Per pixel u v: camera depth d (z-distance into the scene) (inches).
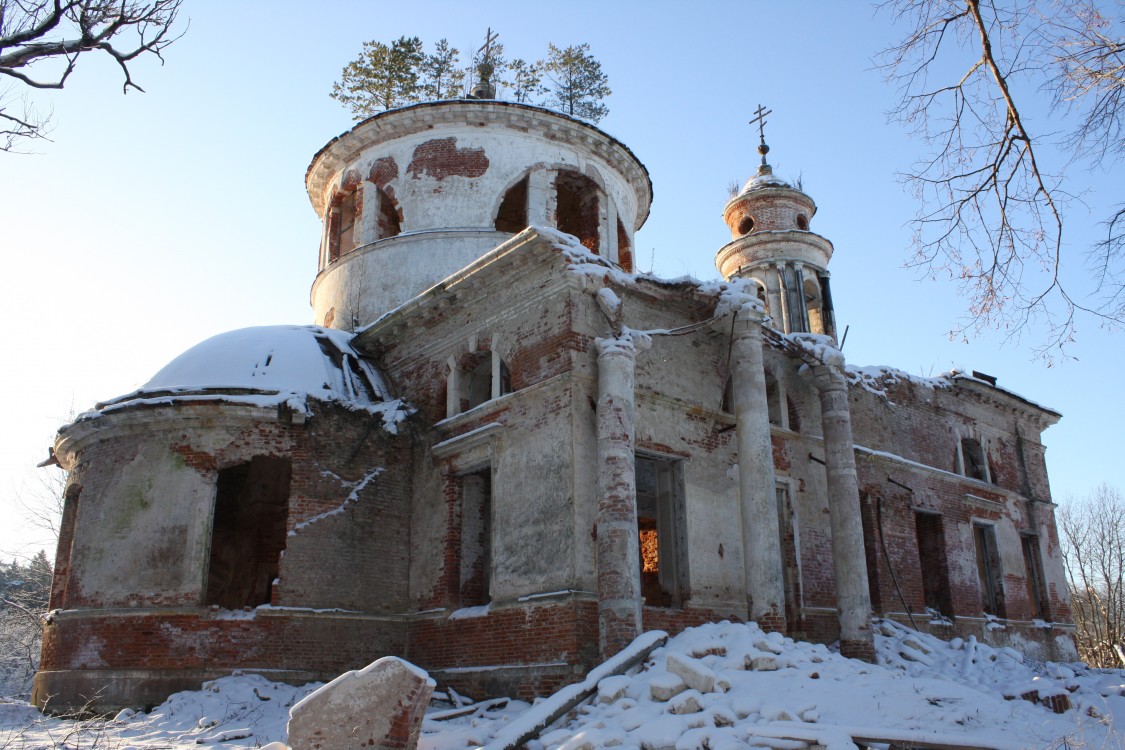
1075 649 965.2
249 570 785.6
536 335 599.2
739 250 1014.4
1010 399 993.5
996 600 903.1
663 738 361.1
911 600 780.0
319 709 342.0
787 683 423.8
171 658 566.9
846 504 680.4
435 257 804.6
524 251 596.7
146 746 426.9
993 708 410.6
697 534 607.2
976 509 907.4
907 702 399.9
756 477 602.5
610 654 495.8
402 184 852.6
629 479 533.6
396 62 1413.6
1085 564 1654.8
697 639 485.4
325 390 662.5
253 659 574.2
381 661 351.3
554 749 377.1
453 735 404.8
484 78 1037.8
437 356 691.4
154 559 595.5
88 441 656.4
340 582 615.5
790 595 674.8
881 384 855.1
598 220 872.3
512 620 551.5
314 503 621.9
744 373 629.3
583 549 531.8
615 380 552.1
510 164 847.1
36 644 1024.2
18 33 321.4
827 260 1027.9
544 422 573.0
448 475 641.6
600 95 1539.1
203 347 698.8
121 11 334.6
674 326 650.2
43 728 512.1
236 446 619.5
